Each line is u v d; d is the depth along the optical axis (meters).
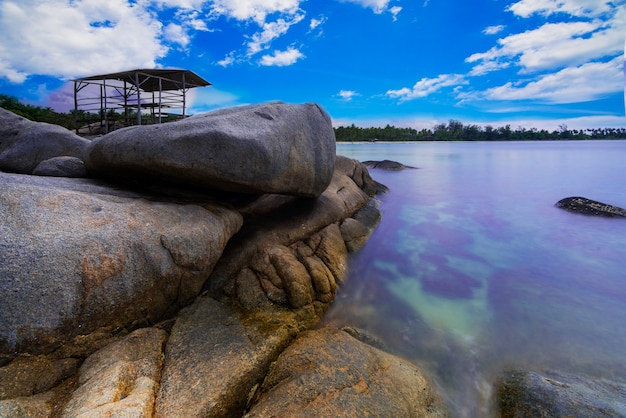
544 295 8.11
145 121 25.02
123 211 5.48
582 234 12.29
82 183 6.95
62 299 4.33
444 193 19.83
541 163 38.72
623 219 13.72
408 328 6.80
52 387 4.07
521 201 17.69
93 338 4.68
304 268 7.05
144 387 4.02
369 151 64.25
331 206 10.48
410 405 4.45
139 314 5.24
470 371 5.64
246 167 6.60
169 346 4.86
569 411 4.39
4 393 3.79
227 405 4.22
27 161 9.71
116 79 19.66
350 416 3.94
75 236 4.62
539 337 6.52
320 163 8.55
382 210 15.27
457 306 7.64
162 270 5.35
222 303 6.16
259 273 6.74
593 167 33.78
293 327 5.77
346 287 8.04
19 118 11.13
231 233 6.99
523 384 5.05
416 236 12.16
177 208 6.25
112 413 3.38
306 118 8.39
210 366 4.55
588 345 6.25
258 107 7.72
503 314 7.32
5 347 4.04
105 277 4.71
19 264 4.12
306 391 4.20
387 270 9.36
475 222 13.92
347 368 4.72
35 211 4.69
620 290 8.30
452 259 10.20
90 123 24.02
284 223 8.85
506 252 10.73
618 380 5.27
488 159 44.78
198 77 19.47
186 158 6.18
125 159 6.50
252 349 5.00
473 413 4.87
